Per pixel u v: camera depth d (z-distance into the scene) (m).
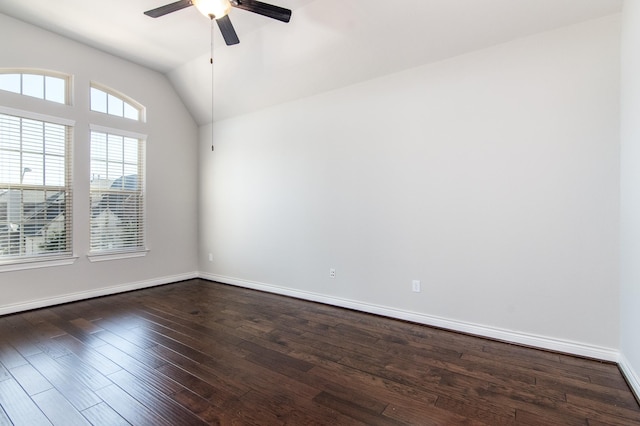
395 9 2.75
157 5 3.08
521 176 2.61
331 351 2.50
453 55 2.88
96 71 3.92
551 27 2.47
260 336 2.79
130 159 4.35
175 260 4.88
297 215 4.00
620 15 2.25
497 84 2.70
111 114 4.13
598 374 2.14
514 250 2.65
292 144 4.03
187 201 5.02
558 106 2.47
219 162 4.86
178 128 4.88
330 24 3.07
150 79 4.49
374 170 3.36
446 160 2.94
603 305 2.34
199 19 3.28
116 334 2.82
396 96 3.21
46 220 3.59
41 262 3.52
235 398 1.86
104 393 1.91
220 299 3.96
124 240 4.29
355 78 3.44
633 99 1.99
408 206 3.15
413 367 2.24
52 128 3.62
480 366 2.26
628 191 2.09
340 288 3.63
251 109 4.42
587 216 2.39
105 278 4.09
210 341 2.68
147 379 2.07
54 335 2.78
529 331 2.60
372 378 2.09
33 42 3.43
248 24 3.32
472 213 2.82
